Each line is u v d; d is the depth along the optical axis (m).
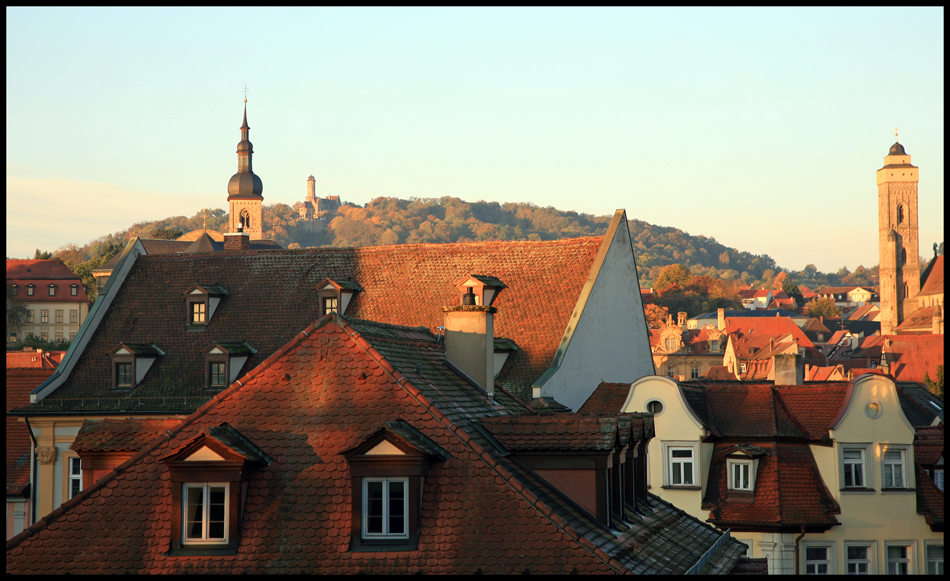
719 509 51.06
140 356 65.00
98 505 26.02
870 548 50.44
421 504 24.81
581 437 26.72
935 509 51.09
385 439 24.91
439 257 70.19
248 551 24.77
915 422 60.25
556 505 25.55
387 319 66.81
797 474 51.44
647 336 69.12
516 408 36.41
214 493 25.34
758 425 52.78
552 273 67.00
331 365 27.38
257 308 68.88
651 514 31.41
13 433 65.19
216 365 64.38
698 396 55.12
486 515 24.44
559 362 60.62
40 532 25.72
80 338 66.56
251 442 26.38
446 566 23.86
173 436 26.86
